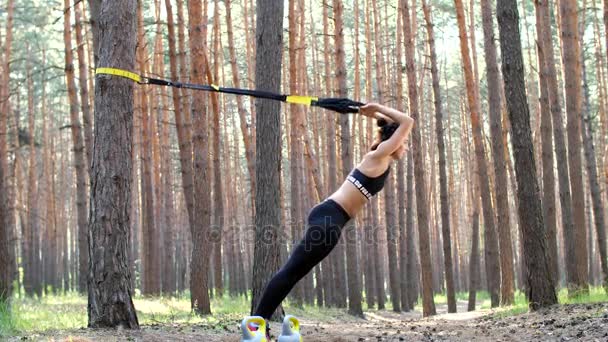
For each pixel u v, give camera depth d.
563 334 9.14
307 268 6.06
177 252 43.25
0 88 29.78
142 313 16.28
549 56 17.91
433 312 22.23
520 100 13.41
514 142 13.56
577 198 16.62
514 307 18.16
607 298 14.12
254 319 6.04
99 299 9.74
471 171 40.31
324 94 37.16
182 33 23.08
